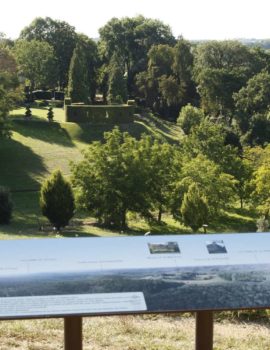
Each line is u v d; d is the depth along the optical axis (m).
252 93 83.69
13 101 73.62
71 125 73.69
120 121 77.19
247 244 7.46
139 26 115.75
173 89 96.31
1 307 6.48
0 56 86.00
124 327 11.05
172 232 42.25
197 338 7.27
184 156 48.47
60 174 39.12
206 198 43.94
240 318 12.49
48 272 6.86
